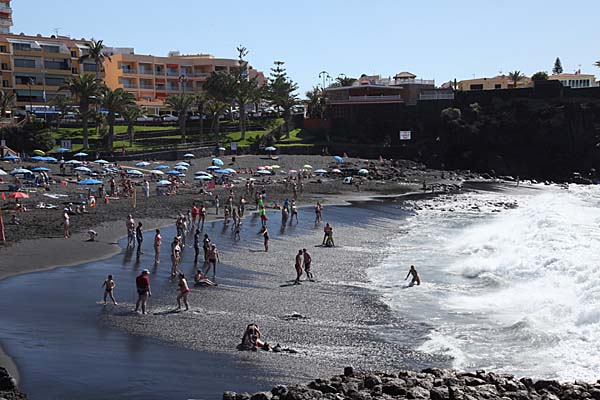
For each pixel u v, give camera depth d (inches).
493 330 981.8
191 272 1398.9
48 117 4414.4
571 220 1798.7
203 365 820.6
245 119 4931.1
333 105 4972.9
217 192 2802.7
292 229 2070.6
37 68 4793.3
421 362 852.6
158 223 2039.9
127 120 3892.7
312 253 1672.0
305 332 986.7
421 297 1205.1
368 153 4552.2
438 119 4589.1
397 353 889.5
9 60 4685.0
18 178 2561.5
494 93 4564.5
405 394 673.6
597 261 1269.7
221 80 4488.2
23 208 2060.8
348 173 3720.5
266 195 2851.9
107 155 3575.3
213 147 4008.4
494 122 4375.0
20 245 1587.1
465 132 4397.1
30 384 724.7
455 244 1795.0
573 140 4215.1
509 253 1508.4
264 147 4416.8
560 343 897.5
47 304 1090.1
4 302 1093.1
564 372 796.6
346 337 963.3
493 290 1242.0
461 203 2878.9
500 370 813.9
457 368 823.7
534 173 4286.4
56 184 2684.5
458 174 4195.4
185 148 3897.6
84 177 2908.5
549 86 4446.4
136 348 877.2
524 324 979.9
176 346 894.4
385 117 4783.5
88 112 3764.8
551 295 1127.0
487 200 3006.9
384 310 1117.1
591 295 1055.6
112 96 3730.3
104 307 1086.4
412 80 5132.9
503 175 4308.6
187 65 5807.1
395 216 2442.2
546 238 1545.3
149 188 2812.5
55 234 1743.4
